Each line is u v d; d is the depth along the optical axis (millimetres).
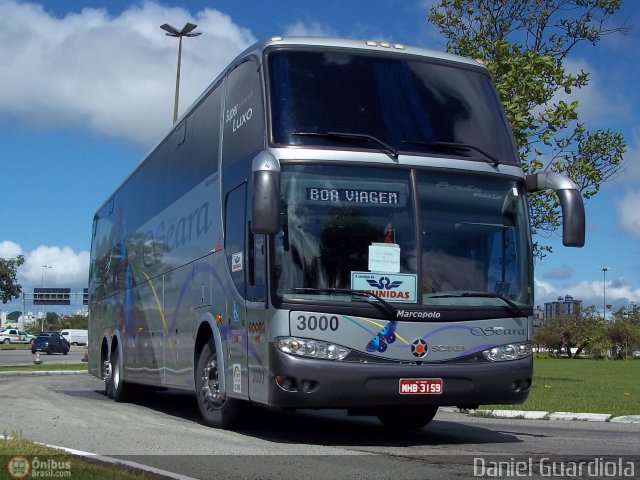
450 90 9836
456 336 8891
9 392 18156
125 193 17094
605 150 22672
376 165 9023
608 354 76625
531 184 9703
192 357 11523
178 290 12414
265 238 8797
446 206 9180
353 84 9438
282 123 9031
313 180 8828
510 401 9125
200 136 11812
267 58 9484
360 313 8625
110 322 17766
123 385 16203
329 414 13797
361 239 8805
